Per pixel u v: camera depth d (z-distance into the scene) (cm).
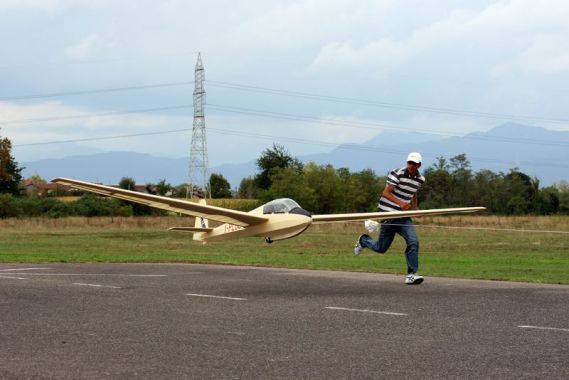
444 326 795
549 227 4872
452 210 1265
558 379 560
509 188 7319
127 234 4128
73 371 585
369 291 1126
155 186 8681
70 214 6066
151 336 733
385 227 1273
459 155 7606
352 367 600
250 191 8825
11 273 1412
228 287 1176
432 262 2045
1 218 5838
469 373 580
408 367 600
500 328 782
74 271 1484
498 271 1645
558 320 836
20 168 8638
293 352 658
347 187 6694
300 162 8706
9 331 759
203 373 580
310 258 2220
